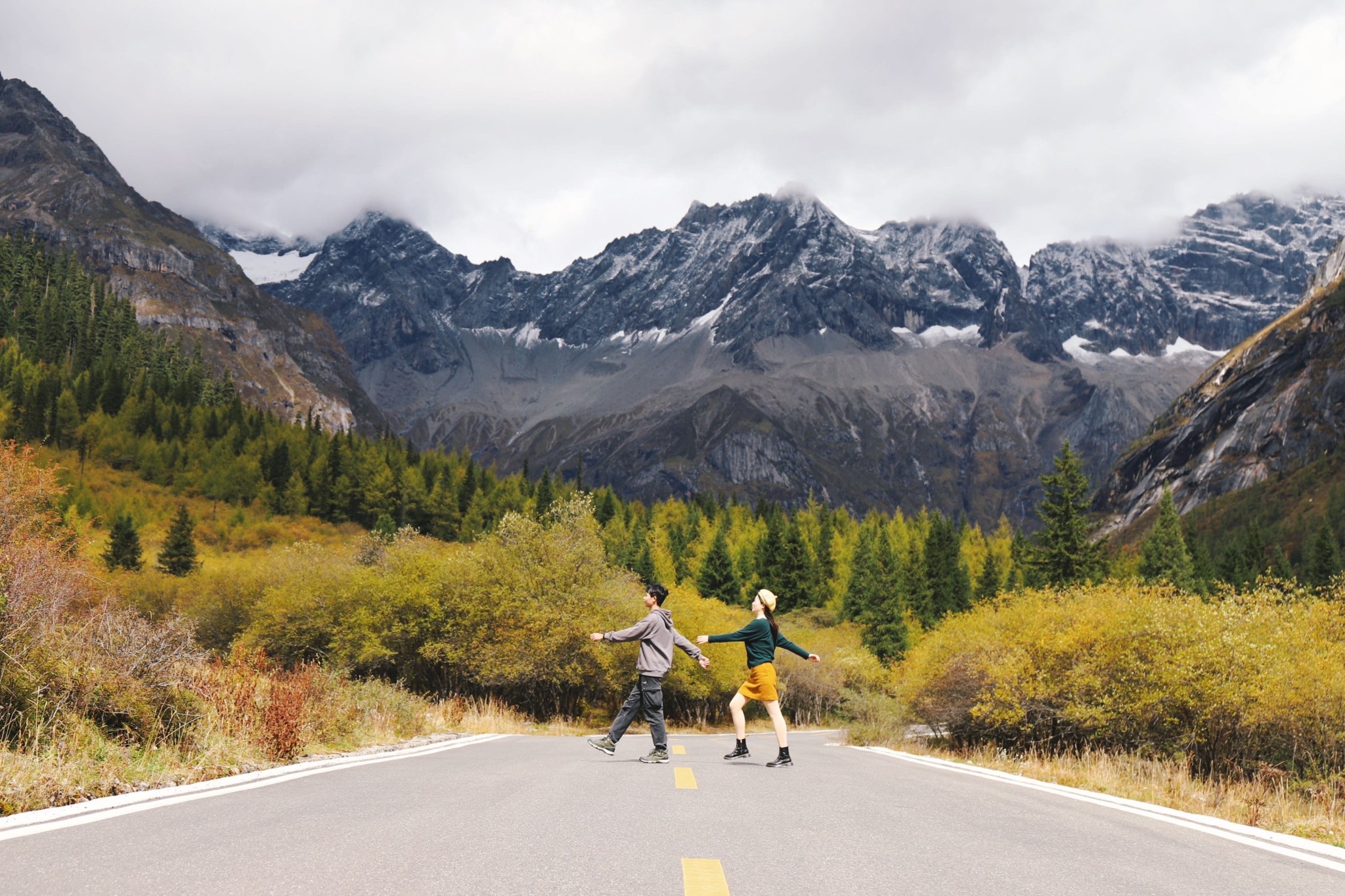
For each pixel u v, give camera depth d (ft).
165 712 29.40
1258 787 38.52
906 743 76.54
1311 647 50.01
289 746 32.55
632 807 21.03
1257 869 16.94
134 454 418.72
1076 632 53.47
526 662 101.40
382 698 53.11
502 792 23.54
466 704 86.22
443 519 434.71
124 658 28.68
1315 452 561.43
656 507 558.15
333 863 14.34
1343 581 55.98
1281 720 46.55
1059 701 54.80
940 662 67.00
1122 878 15.37
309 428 554.46
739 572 326.44
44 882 12.61
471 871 14.01
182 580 182.19
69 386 501.15
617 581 120.78
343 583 129.59
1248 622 51.03
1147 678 49.67
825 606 299.58
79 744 24.66
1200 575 308.60
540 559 113.09
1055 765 48.62
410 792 23.30
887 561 304.30
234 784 24.41
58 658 26.99
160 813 18.86
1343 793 38.99
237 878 13.14
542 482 461.37
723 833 17.92
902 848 17.13
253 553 320.50
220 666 36.52
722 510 548.72
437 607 108.47
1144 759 50.26
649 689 33.99
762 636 34.83
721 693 145.59
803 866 15.10
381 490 431.43
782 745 34.12
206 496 402.93
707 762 34.78
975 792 28.91
